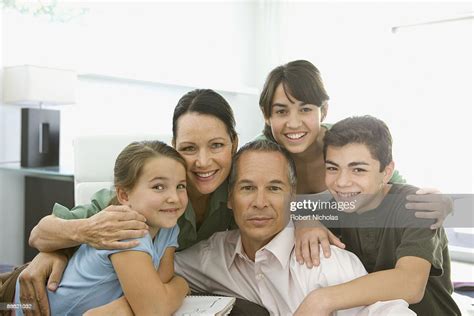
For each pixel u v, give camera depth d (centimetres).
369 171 88
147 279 77
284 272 90
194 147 91
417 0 122
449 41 111
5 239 211
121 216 81
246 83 199
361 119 91
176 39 225
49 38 219
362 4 136
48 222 88
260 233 90
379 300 79
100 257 81
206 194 96
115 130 218
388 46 122
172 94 220
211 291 100
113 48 230
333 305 78
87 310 82
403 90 104
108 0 228
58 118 216
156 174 83
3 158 215
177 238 94
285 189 90
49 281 85
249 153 92
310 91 92
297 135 93
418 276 81
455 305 88
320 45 151
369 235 89
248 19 201
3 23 209
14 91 201
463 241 90
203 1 223
